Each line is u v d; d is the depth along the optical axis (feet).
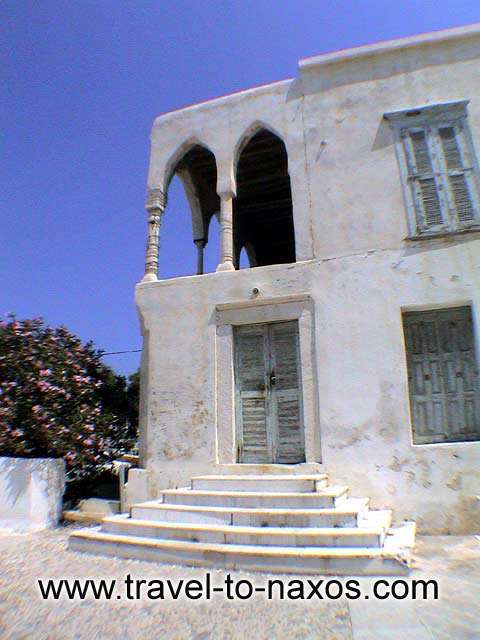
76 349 32.78
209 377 25.93
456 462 21.67
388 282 24.29
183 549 16.62
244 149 33.27
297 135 27.91
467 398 22.82
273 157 34.27
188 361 26.50
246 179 36.81
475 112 25.59
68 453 26.84
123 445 31.94
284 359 25.48
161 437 25.91
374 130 26.66
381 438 22.71
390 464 22.35
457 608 12.38
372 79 27.37
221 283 26.89
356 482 22.54
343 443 23.11
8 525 24.14
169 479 25.17
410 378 23.66
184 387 26.21
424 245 24.27
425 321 24.12
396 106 26.68
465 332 23.47
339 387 23.75
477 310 22.93
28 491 24.35
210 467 24.71
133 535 18.67
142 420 27.30
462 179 24.93
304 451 24.04
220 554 15.98
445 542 19.33
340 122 27.32
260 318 25.90
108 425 30.32
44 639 11.51
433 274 23.81
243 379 25.91
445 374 23.30
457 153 25.34
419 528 21.31
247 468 23.99
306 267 25.67
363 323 24.13
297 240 26.37
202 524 18.30
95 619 12.54
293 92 28.66
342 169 26.61
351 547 15.71
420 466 21.99
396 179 25.68
